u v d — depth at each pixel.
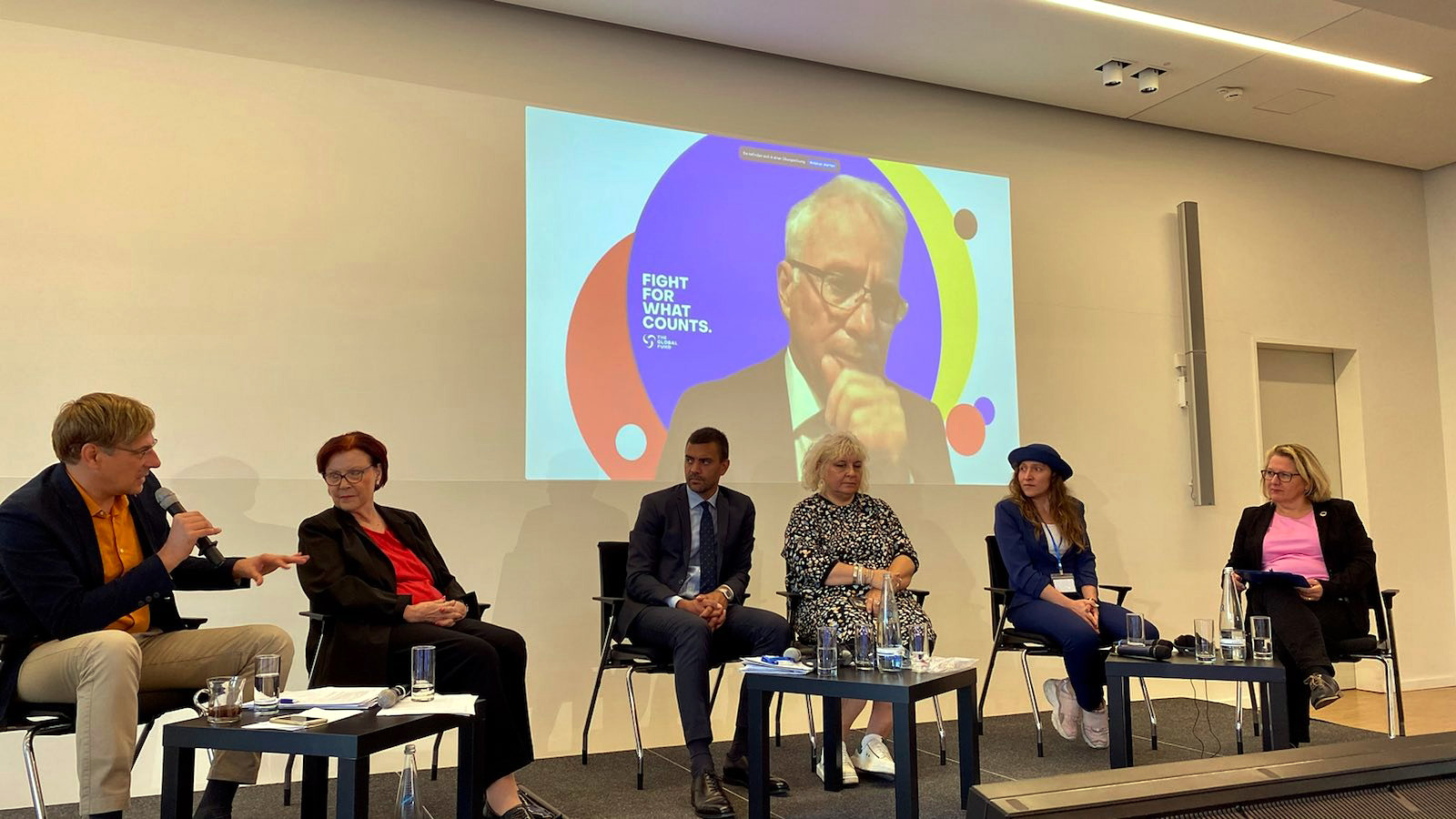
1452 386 6.00
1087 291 5.17
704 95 4.46
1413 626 5.77
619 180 4.25
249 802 3.22
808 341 4.50
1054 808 1.04
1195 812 1.08
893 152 4.81
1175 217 5.45
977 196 4.96
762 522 4.33
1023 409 4.93
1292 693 3.68
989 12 4.21
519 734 2.86
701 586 3.58
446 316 3.90
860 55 4.57
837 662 2.72
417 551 3.19
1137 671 2.96
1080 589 3.96
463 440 3.88
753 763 2.67
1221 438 5.39
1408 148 5.82
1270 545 3.98
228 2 3.71
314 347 3.70
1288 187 5.78
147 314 3.50
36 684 2.32
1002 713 4.69
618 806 3.06
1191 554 5.23
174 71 3.62
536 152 4.12
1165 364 5.32
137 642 2.55
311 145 3.78
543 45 4.18
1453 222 6.05
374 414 3.76
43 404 3.35
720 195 4.42
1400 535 5.82
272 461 3.61
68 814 3.13
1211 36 4.45
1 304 3.33
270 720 1.98
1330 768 1.17
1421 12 3.60
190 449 3.51
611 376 4.14
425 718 2.04
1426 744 1.26
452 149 3.98
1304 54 4.62
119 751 2.24
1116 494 5.09
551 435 4.02
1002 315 4.93
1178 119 5.38
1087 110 5.25
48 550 2.40
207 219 3.60
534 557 3.94
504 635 2.90
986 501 4.78
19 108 3.41
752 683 2.69
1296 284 5.72
